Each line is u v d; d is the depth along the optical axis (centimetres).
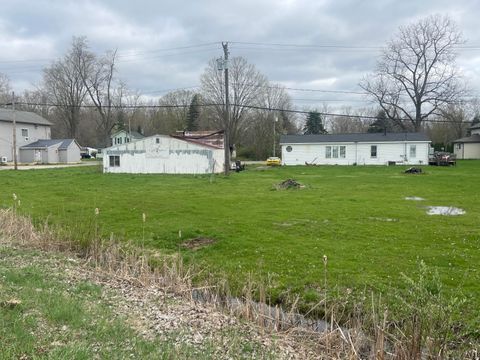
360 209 1256
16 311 435
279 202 1423
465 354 401
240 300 583
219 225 1030
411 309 430
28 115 5128
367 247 809
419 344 384
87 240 826
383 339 410
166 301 555
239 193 1705
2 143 4656
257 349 421
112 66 5241
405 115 4734
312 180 2309
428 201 1432
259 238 895
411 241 852
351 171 3038
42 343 368
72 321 428
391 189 1819
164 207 1324
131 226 1036
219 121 5628
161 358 369
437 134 5712
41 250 798
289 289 605
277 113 5659
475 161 4166
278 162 4022
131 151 3050
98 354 362
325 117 6581
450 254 751
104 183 2183
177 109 6406
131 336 416
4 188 1905
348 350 423
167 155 3014
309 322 518
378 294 574
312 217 1127
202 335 445
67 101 5553
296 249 805
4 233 907
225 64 2742
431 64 4472
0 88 5753
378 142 3806
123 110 6594
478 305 519
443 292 561
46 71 5506
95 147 7481
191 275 654
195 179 2433
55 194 1681
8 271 604
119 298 548
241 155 5541
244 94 5322
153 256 790
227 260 752
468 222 1044
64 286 563
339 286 608
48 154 4856
